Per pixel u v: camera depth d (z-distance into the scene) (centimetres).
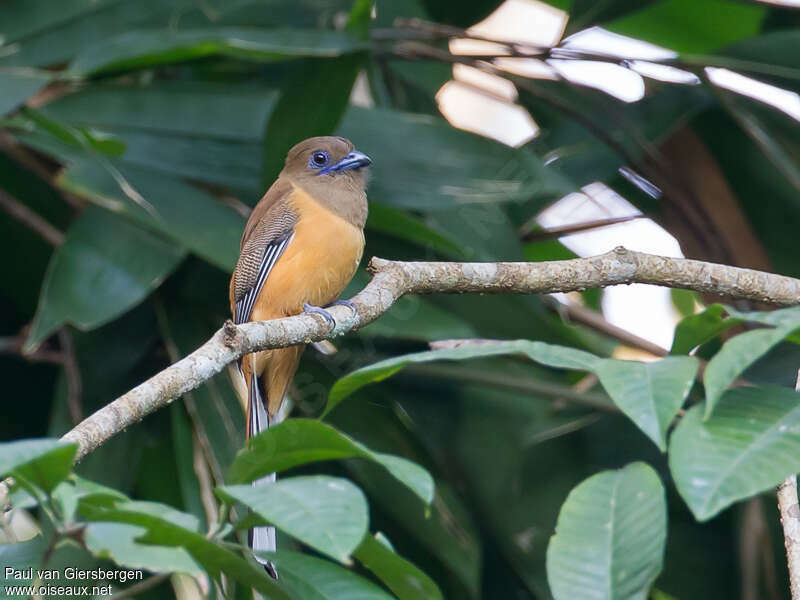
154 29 1102
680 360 477
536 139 1227
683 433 456
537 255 1340
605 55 1124
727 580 1078
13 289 1120
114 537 418
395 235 1062
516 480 1095
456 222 1047
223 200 1080
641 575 450
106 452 991
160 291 1044
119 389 1021
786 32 1094
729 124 1216
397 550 1070
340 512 415
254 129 1054
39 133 986
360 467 1035
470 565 1012
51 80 982
